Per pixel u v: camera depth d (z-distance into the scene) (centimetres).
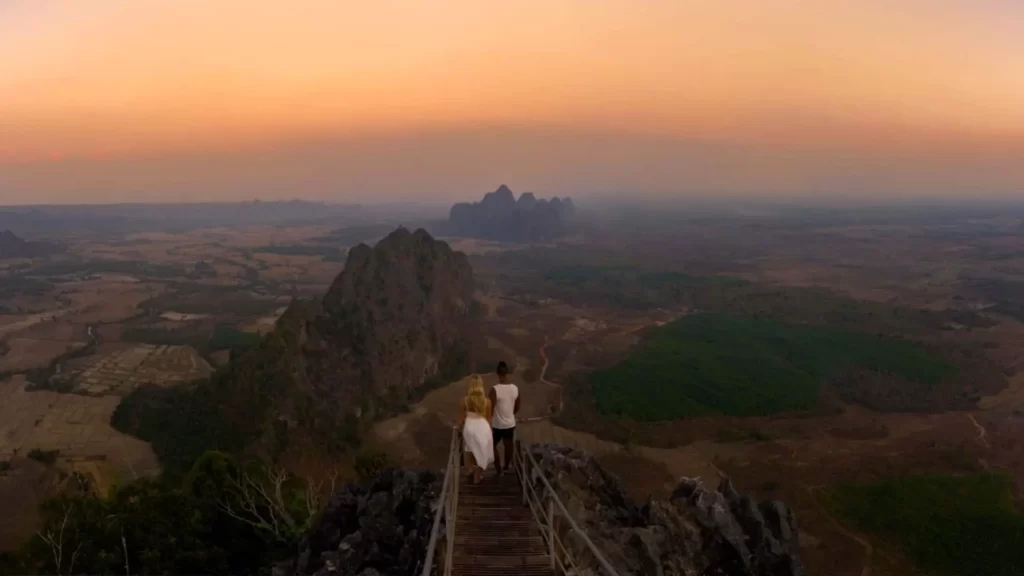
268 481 3084
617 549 1386
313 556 1723
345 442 6394
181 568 2269
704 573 1514
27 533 4409
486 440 1338
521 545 1174
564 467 1747
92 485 5416
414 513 1602
